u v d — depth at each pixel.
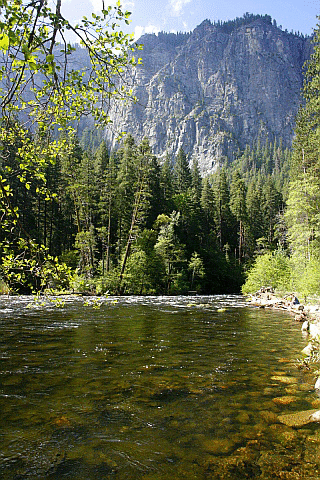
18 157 4.19
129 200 47.16
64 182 42.53
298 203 28.97
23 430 5.21
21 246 3.97
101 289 33.25
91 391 6.91
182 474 4.07
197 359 9.51
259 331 14.20
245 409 6.04
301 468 4.16
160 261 42.59
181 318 17.84
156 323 15.86
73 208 47.28
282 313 20.91
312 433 5.09
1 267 4.09
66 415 5.77
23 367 8.45
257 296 31.28
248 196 75.31
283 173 133.25
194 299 32.09
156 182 56.59
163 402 6.38
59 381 7.47
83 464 4.30
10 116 3.46
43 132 4.29
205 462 4.33
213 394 6.79
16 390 6.89
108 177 42.09
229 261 59.62
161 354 10.02
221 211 67.38
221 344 11.53
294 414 5.80
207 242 62.00
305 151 33.19
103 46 3.62
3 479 3.97
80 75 3.85
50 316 17.23
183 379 7.73
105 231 41.91
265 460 4.36
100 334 12.81
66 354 9.77
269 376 8.00
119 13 3.52
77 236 39.72
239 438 4.96
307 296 23.56
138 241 43.19
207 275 53.41
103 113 4.24
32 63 2.35
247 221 68.12
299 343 11.81
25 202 36.16
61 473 4.09
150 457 4.46
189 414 5.84
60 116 4.11
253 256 64.19
